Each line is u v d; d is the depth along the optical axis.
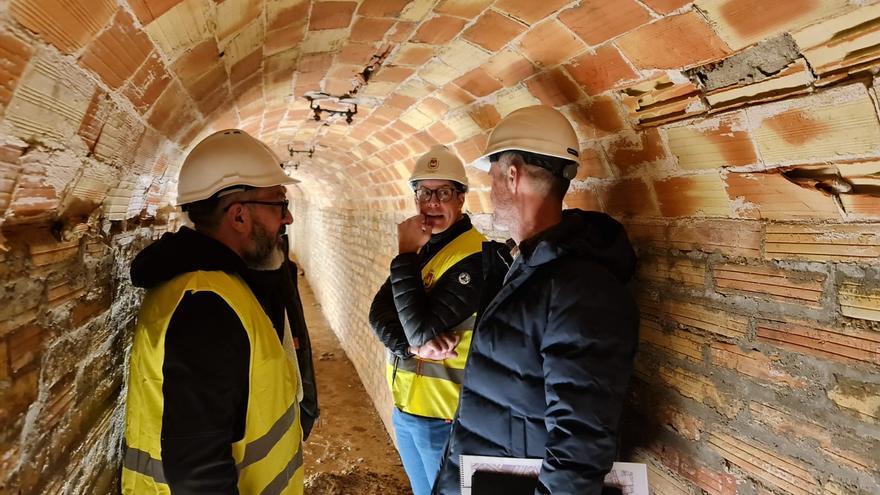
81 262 1.04
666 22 0.99
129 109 0.96
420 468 1.96
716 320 1.27
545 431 1.11
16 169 0.64
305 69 1.80
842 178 0.93
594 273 1.07
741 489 1.21
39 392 0.83
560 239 1.14
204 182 1.19
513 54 1.41
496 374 1.16
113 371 1.32
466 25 1.34
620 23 1.07
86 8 0.58
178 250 1.12
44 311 0.85
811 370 1.05
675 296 1.40
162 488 1.07
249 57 1.39
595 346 1.00
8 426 0.71
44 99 0.62
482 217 2.57
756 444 1.17
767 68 0.93
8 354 0.71
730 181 1.16
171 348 0.99
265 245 1.30
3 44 0.48
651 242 1.48
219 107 1.77
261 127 2.88
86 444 1.09
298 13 1.21
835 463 1.00
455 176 1.85
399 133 2.77
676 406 1.40
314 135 3.63
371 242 4.79
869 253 0.93
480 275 1.68
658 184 1.38
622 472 1.11
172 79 1.07
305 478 3.36
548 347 1.05
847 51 0.80
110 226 1.29
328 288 7.77
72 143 0.78
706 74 1.05
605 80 1.27
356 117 2.75
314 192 8.25
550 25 1.20
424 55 1.63
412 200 3.54
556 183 1.23
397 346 1.86
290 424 1.30
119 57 0.75
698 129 1.14
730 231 1.22
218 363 1.00
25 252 0.76
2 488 0.71
